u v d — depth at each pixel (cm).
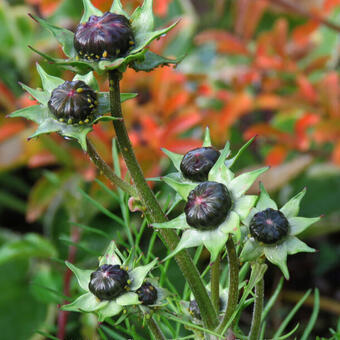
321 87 64
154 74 65
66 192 66
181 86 68
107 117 36
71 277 63
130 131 64
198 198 36
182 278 62
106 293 38
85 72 36
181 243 37
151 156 61
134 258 39
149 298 39
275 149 63
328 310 68
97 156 38
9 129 68
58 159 67
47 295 64
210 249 36
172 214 63
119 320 39
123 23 36
